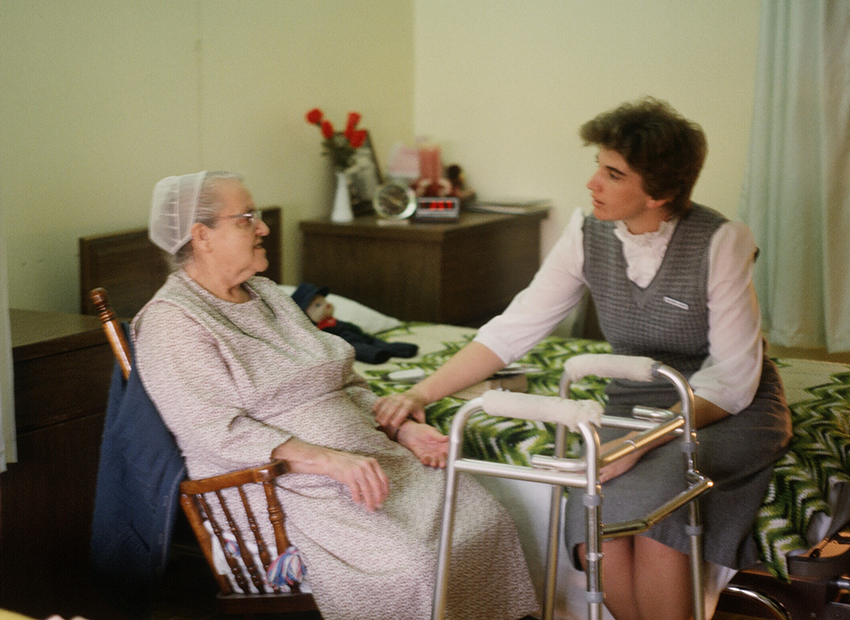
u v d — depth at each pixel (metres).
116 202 3.05
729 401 1.85
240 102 3.58
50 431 2.00
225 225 1.78
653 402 1.97
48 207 2.79
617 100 4.20
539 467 1.40
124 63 3.03
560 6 4.27
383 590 1.62
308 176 4.05
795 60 3.29
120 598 1.83
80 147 2.89
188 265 1.82
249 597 1.75
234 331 1.77
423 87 4.72
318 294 2.92
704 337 1.91
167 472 1.72
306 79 3.94
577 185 4.38
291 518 1.73
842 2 3.17
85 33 2.87
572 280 2.06
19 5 2.64
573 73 4.29
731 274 1.82
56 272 2.84
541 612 2.03
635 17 4.09
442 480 1.91
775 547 1.70
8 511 1.93
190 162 3.36
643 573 1.73
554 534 1.75
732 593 1.94
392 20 4.50
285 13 3.77
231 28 3.49
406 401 2.01
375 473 1.70
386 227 3.80
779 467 1.81
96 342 2.09
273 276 3.72
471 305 3.99
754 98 3.48
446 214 3.97
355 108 4.29
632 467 1.79
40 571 2.02
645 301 1.91
